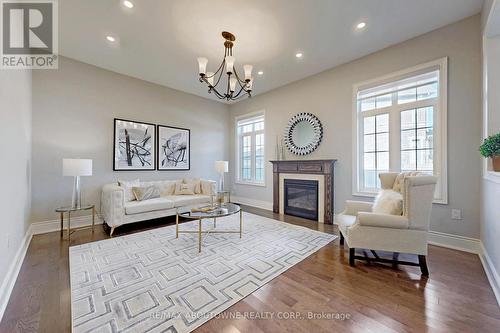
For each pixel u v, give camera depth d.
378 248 2.14
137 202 3.60
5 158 1.79
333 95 3.86
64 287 1.81
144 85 4.39
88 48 3.19
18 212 2.28
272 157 4.96
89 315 1.47
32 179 3.16
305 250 2.61
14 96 2.13
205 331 1.34
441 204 2.75
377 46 3.15
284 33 2.82
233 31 2.77
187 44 3.06
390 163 3.28
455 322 1.42
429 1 2.29
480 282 1.90
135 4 2.29
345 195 3.72
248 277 1.98
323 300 1.66
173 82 4.50
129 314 1.48
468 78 2.56
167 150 4.73
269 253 2.51
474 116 2.52
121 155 4.06
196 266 2.18
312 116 4.12
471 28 2.54
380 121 3.39
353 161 3.59
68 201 3.49
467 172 2.58
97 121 3.79
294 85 4.48
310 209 4.11
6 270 1.76
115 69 3.89
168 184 4.53
